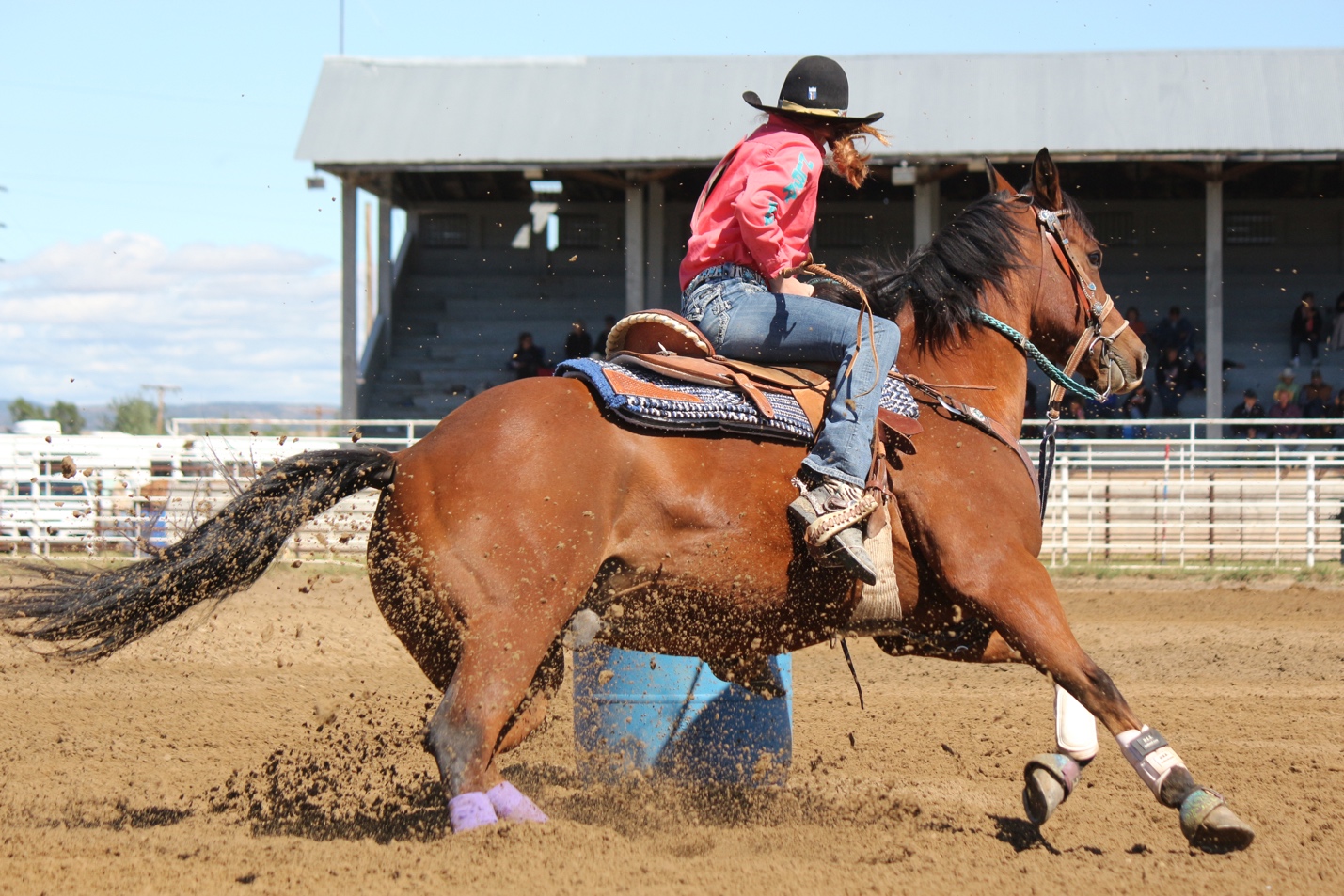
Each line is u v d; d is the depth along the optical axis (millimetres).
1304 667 10984
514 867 4707
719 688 6910
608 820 6039
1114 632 12875
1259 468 22031
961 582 5523
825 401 5605
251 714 8828
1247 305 29719
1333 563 18625
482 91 28547
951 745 8062
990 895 4711
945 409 5891
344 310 27266
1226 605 14898
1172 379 25688
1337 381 27203
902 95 27031
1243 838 5141
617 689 6875
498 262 32438
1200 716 8844
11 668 10547
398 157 26844
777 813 6266
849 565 5336
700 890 4598
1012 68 27641
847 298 6246
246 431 21578
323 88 28656
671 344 5805
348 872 4762
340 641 11938
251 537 5293
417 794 6512
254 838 5488
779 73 28547
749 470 5391
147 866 4844
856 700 9555
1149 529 19453
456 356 30281
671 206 31547
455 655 5086
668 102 27953
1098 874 5027
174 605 5348
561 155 26734
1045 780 5637
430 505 5102
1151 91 26641
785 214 5629
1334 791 6711
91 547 15844
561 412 5266
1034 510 5848
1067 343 6637
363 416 28859
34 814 6070
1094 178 29484
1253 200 30625
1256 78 26750
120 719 8617
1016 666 11211
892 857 5227
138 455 17844
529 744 8070
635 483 5273
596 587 5320
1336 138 25234
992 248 6406
